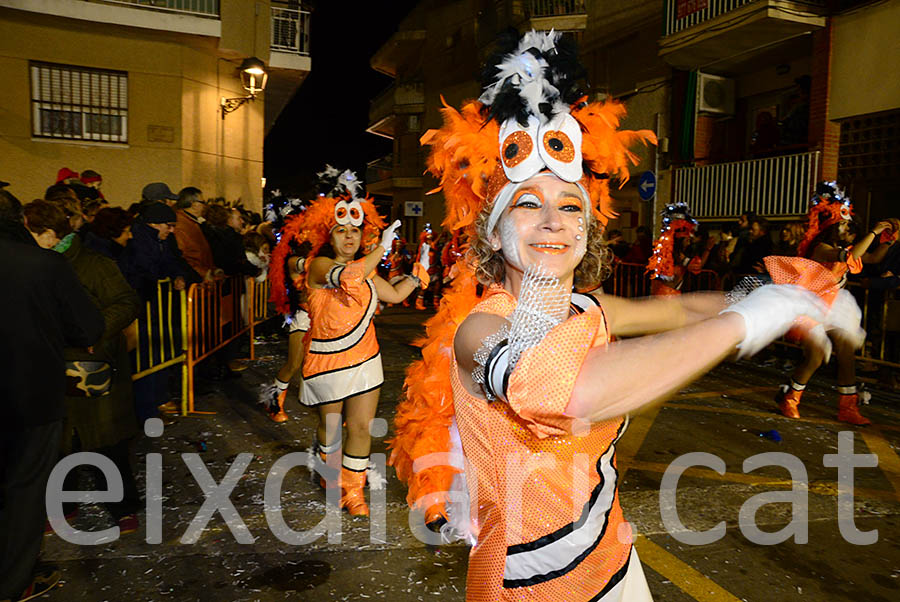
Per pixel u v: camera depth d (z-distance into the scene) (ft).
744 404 20.99
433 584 10.06
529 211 4.20
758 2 34.60
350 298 12.27
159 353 17.75
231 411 19.81
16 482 8.75
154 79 43.47
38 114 41.11
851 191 34.37
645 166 47.16
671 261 31.50
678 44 40.22
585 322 3.19
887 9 31.71
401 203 93.61
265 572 10.39
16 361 8.61
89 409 10.93
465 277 6.20
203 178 46.73
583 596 4.14
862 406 21.20
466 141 4.57
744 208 39.63
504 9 61.98
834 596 9.84
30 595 9.44
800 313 3.11
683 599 9.70
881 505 13.20
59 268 9.11
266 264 30.01
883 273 23.38
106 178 42.93
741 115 45.27
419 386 6.59
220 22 43.78
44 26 40.37
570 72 4.33
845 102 33.91
